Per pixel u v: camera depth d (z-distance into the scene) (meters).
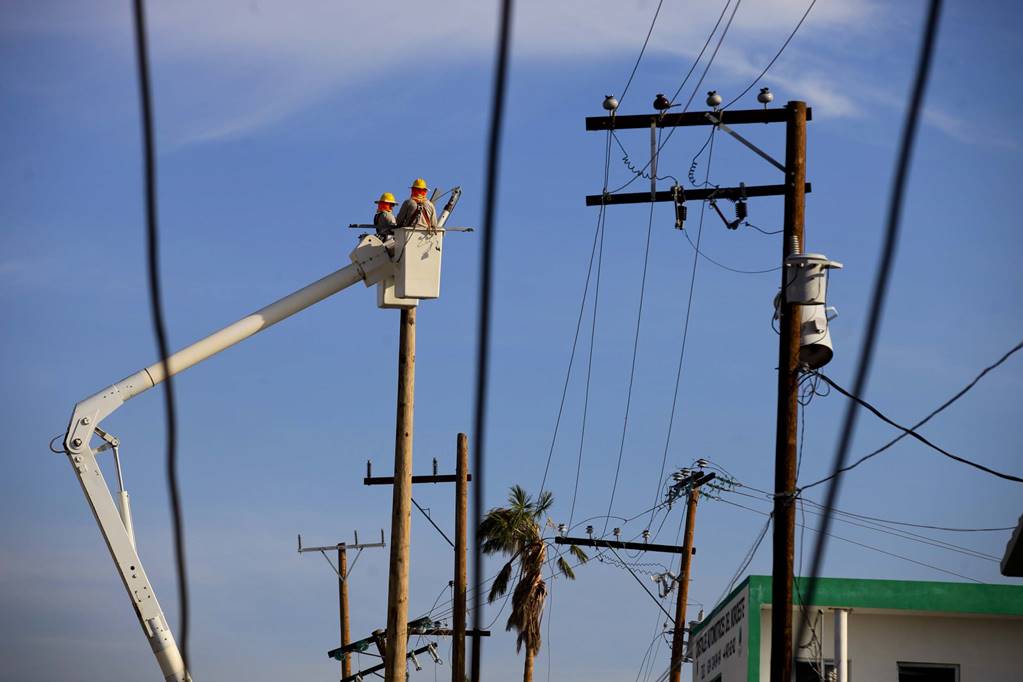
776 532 26.94
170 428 21.05
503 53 12.29
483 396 14.27
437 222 32.66
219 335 31.80
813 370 27.78
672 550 56.59
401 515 35.56
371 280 33.06
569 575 68.06
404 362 35.34
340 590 75.31
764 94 30.45
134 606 30.84
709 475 56.03
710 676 51.09
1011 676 42.25
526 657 66.44
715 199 31.66
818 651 41.78
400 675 35.12
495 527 67.44
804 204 29.30
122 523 31.12
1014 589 41.88
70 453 30.92
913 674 42.41
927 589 41.81
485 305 13.77
